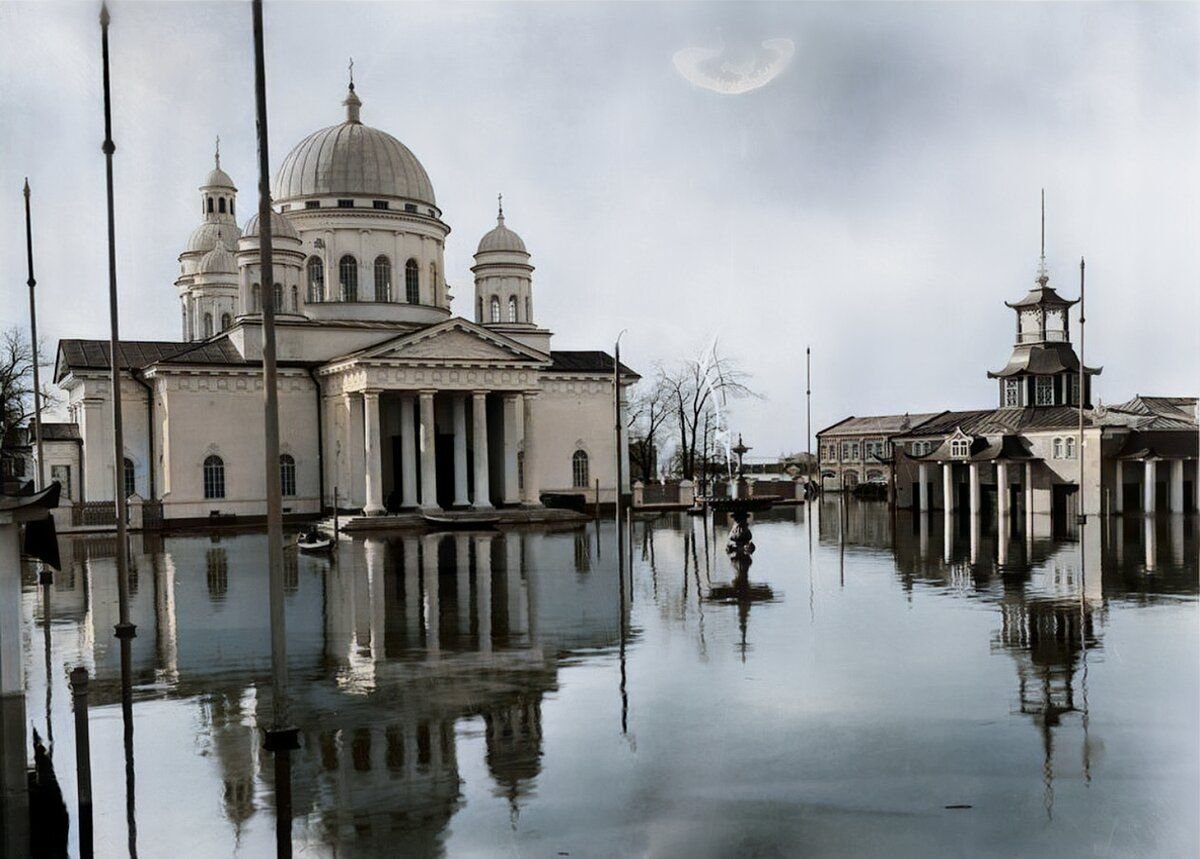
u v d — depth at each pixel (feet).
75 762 48.16
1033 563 117.39
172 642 76.84
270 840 38.81
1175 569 110.01
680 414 342.23
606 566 121.70
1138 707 54.60
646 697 57.82
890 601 90.43
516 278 250.37
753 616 83.56
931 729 50.96
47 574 109.40
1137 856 36.35
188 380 202.39
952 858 36.27
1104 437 190.19
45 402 265.13
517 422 229.25
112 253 78.64
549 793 42.93
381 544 154.61
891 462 238.48
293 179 232.12
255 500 207.92
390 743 50.11
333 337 216.74
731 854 36.78
